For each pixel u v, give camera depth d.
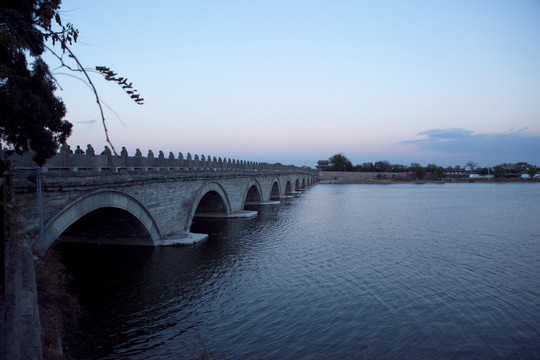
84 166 22.66
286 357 15.49
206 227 44.28
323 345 16.58
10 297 8.38
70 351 14.91
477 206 72.06
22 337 7.42
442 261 30.64
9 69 6.91
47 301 16.48
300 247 34.88
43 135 16.16
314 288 23.77
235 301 21.31
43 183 18.17
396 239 39.28
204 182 41.69
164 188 32.50
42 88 15.22
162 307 20.12
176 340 16.58
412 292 23.36
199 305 20.56
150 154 32.47
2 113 13.97
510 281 25.69
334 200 84.38
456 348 16.67
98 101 4.93
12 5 9.95
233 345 16.36
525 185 158.12
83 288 22.28
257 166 70.56
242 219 50.75
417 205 73.62
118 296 21.30
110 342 16.05
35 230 17.77
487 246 36.25
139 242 31.42
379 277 26.22
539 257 32.12
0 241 9.07
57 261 22.81
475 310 20.81
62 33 7.53
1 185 9.04
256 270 27.17
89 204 22.03
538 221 52.31
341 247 35.22
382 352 16.17
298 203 76.19
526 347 16.89
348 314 19.94
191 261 28.41
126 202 26.48
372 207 69.50
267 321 18.83
